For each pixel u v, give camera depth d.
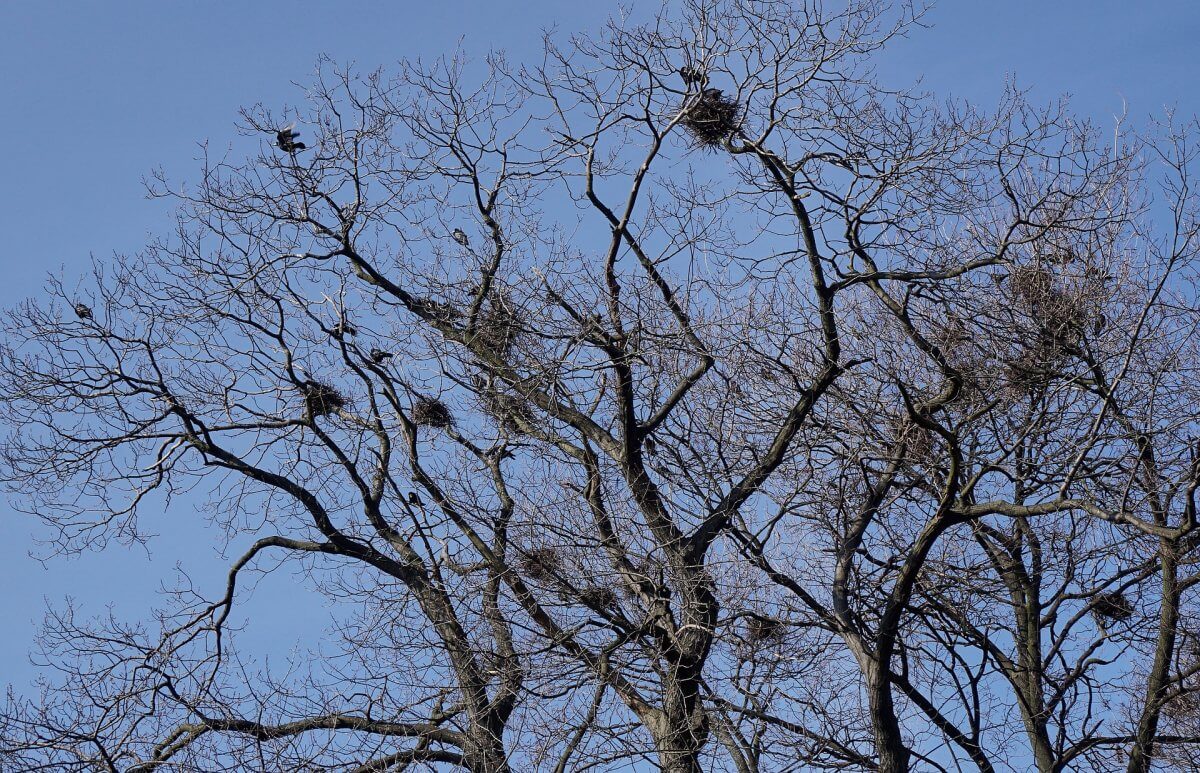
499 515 14.63
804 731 14.48
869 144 14.42
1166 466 15.59
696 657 13.38
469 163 15.64
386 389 15.73
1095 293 15.49
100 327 16.23
